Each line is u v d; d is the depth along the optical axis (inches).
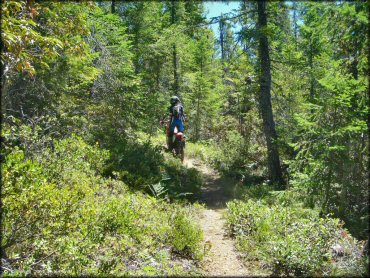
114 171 364.2
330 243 243.3
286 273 217.9
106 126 475.8
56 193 213.5
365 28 251.3
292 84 620.1
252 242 258.1
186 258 237.3
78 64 370.3
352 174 328.8
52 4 298.8
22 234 191.6
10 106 325.4
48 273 174.2
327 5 262.1
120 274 185.0
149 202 309.0
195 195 437.4
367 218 297.9
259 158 639.8
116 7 839.1
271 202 378.9
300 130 416.8
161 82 1026.7
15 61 223.5
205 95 1030.4
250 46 509.0
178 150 577.3
